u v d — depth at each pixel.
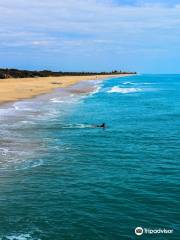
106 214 13.74
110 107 51.84
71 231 12.38
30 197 15.39
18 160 21.17
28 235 12.09
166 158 22.25
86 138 28.20
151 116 42.34
